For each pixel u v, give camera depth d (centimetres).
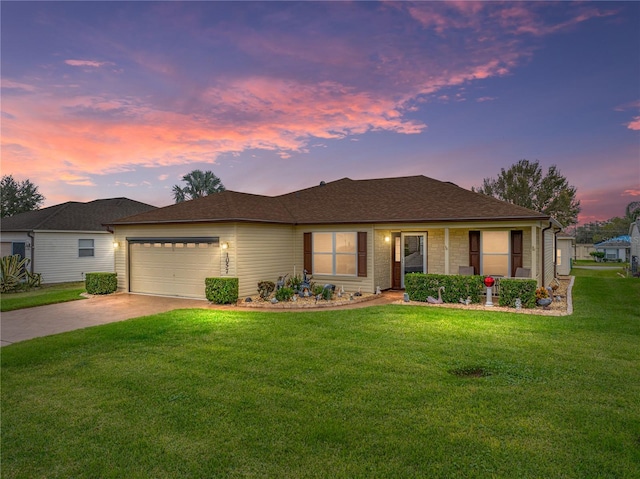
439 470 334
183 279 1398
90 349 723
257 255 1361
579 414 432
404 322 904
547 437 385
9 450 380
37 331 905
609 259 4516
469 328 838
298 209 1653
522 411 441
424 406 457
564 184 3791
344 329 848
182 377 569
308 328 865
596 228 6656
